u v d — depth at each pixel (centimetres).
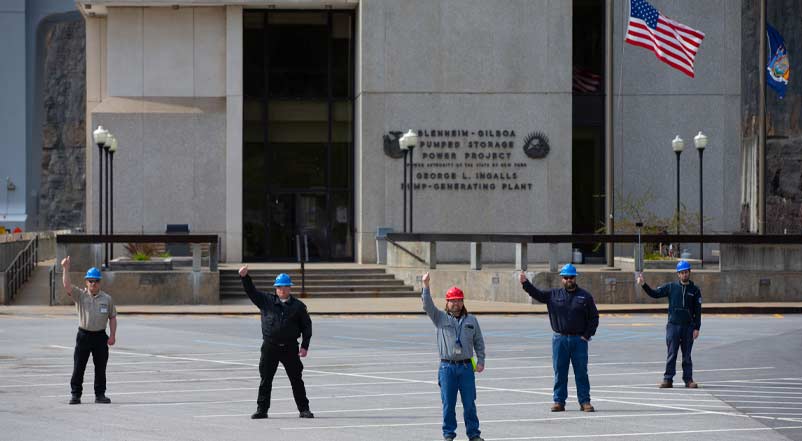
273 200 9825
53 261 9894
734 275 7444
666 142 9800
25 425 2886
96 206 9575
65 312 6906
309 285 8038
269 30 9850
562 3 9438
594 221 9800
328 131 9856
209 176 9631
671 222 8912
